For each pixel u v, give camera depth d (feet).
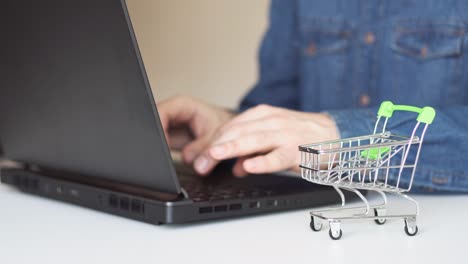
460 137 3.72
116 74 2.87
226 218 3.18
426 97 6.72
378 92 7.04
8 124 4.06
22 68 3.51
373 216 2.92
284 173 4.17
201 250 2.60
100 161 3.40
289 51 7.57
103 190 3.30
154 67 11.64
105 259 2.49
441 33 6.64
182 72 11.74
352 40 7.16
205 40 11.68
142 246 2.67
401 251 2.57
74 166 3.68
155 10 11.52
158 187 3.09
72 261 2.47
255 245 2.67
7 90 3.80
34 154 4.01
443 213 3.31
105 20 2.74
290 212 3.33
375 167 2.94
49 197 3.76
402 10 6.83
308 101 7.41
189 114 5.52
